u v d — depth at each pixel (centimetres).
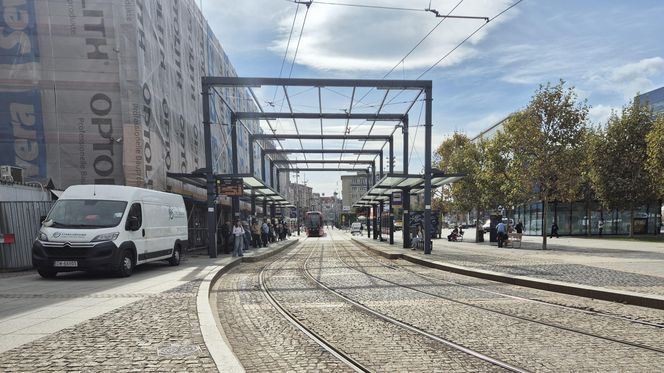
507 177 2812
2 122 1719
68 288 1010
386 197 3700
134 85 1820
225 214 3303
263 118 2672
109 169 1803
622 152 3294
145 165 1848
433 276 1346
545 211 2333
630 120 3266
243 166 4056
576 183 2306
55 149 1761
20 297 881
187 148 2462
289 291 1061
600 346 570
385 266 1689
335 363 509
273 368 492
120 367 445
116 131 1811
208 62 3009
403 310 815
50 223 1200
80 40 1792
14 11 1744
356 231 7056
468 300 917
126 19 1817
